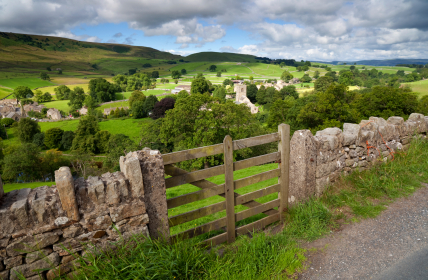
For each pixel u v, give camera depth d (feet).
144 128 162.09
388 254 12.19
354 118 131.44
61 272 9.64
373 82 530.27
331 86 134.92
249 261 11.39
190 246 11.55
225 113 117.70
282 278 10.96
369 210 15.80
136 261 9.69
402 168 20.48
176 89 564.71
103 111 401.08
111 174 10.87
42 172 192.13
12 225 8.73
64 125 315.78
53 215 9.28
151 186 11.00
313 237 13.78
